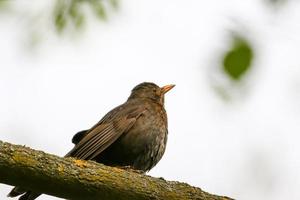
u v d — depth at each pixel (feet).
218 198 33.76
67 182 30.45
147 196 32.37
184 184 33.60
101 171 31.53
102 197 31.81
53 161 30.14
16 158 28.96
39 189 30.37
